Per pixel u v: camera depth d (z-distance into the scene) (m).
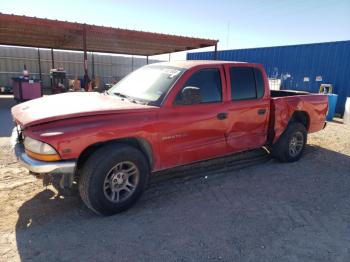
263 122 5.25
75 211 3.68
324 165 5.81
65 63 23.16
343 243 3.19
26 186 4.29
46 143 3.10
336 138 8.25
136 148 3.71
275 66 15.11
